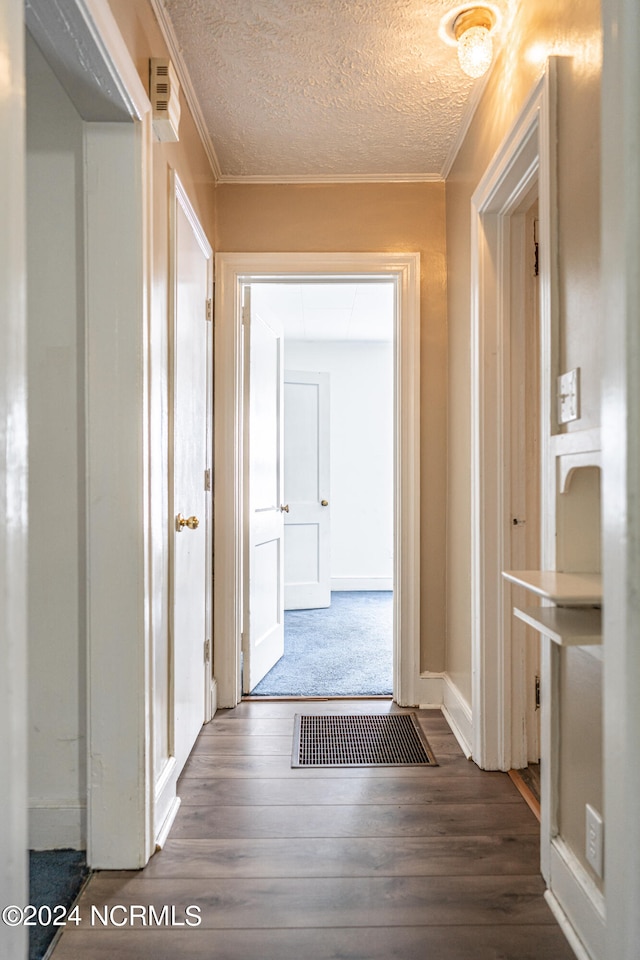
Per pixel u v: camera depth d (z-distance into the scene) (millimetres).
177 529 1892
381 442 5605
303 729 2414
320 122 2275
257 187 2678
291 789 1933
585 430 1255
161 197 1729
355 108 2189
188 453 2102
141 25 1530
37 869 1535
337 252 2664
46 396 1599
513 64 1739
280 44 1855
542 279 1464
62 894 1435
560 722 1416
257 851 1602
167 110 1566
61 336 1593
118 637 1524
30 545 1612
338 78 2018
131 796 1532
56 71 1288
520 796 1889
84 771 1632
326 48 1874
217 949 1269
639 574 795
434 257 2678
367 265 2658
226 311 2672
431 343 2676
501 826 1720
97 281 1506
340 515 5574
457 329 2463
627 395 805
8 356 714
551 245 1419
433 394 2678
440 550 2678
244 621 2814
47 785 1640
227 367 2678
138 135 1499
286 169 2609
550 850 1420
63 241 1587
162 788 1688
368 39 1833
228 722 2488
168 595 1826
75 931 1318
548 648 1438
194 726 2238
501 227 2066
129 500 1517
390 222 2678
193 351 2191
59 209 1584
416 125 2297
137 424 1513
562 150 1385
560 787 1419
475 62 1737
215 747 2242
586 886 1245
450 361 2598
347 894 1433
